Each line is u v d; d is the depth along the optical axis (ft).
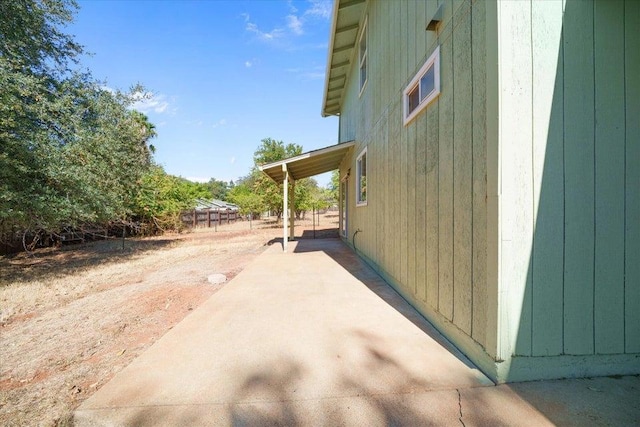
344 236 33.63
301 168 29.50
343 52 26.86
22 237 33.24
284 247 26.07
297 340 8.40
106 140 26.13
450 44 8.36
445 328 8.51
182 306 12.77
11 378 7.47
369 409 5.45
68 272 22.98
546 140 6.18
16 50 21.79
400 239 12.83
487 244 6.47
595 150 6.31
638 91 6.42
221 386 6.24
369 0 19.81
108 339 9.76
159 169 50.60
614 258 6.38
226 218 79.56
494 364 6.19
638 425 4.91
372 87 18.90
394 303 11.68
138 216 52.11
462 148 7.63
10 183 19.94
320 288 13.96
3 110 18.03
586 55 6.28
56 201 21.79
